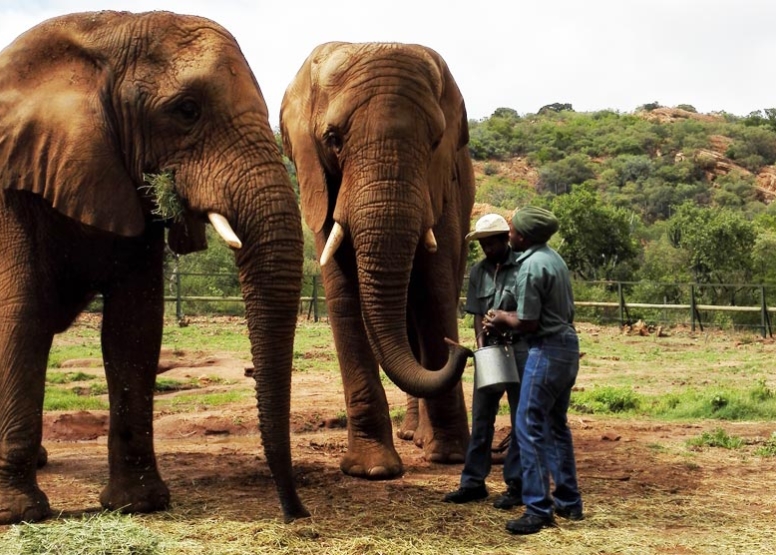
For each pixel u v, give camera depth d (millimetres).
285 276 6266
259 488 8031
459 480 8367
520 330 6832
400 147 7973
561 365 6805
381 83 8102
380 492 7824
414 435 10422
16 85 6668
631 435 11125
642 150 103812
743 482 8539
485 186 80688
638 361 20469
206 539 6352
